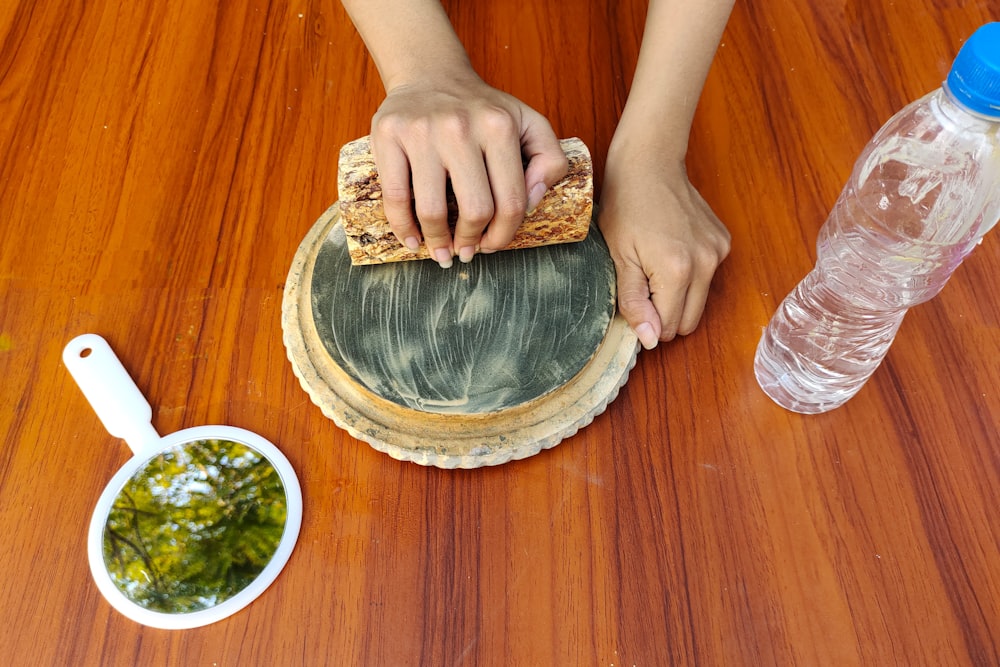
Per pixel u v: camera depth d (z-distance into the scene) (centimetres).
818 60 65
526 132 48
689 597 46
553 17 67
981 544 47
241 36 66
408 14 53
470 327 51
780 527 48
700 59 56
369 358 50
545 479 50
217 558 47
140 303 55
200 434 50
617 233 53
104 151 61
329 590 47
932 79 64
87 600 46
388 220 48
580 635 45
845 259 49
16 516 48
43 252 57
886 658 45
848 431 51
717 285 56
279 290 55
